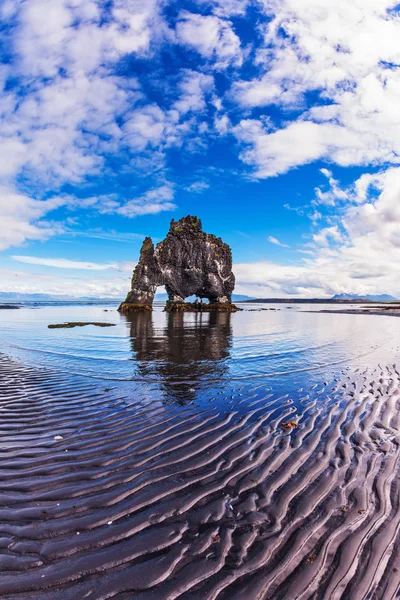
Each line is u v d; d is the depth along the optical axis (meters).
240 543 3.46
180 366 12.97
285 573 3.06
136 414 7.55
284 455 5.52
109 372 11.84
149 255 64.88
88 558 3.25
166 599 2.79
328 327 31.95
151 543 3.46
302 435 6.37
